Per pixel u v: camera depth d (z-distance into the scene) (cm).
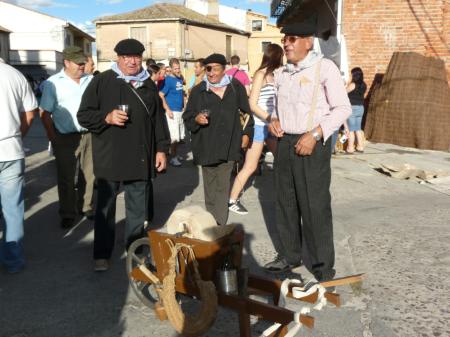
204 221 342
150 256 405
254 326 358
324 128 384
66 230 584
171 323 338
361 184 801
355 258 484
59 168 582
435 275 443
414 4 1241
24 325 363
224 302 323
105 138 445
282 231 439
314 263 416
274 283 341
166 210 666
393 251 502
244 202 695
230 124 528
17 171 441
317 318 368
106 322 367
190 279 339
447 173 865
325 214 405
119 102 443
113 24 4872
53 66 4919
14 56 4847
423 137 1147
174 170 930
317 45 1362
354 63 1280
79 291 419
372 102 1260
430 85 1159
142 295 391
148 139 458
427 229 570
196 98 538
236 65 864
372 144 1211
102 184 450
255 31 5781
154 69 932
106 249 457
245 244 526
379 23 1259
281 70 418
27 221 618
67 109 575
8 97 424
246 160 634
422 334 345
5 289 424
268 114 552
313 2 1488
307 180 398
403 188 779
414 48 1258
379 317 369
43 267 471
